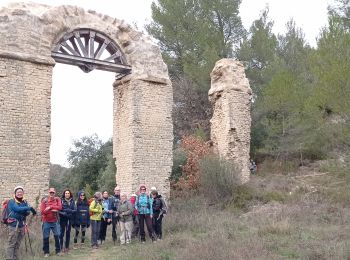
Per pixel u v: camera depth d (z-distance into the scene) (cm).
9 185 1520
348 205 1725
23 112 1573
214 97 2355
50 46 1652
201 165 2108
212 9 3231
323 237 1184
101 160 3072
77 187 3052
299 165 2586
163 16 3197
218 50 3102
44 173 1593
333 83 1764
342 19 2273
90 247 1288
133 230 1405
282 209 1706
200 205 1936
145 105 1844
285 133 2631
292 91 2573
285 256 982
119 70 1850
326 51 1977
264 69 3008
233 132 2252
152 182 1819
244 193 1994
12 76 1562
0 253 1088
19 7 1645
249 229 1407
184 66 3003
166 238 1284
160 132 1864
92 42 1784
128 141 1820
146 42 1902
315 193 1928
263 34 3108
